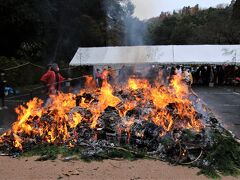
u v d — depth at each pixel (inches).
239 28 1882.4
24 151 284.2
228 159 265.0
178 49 1080.8
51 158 268.1
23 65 977.5
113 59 1051.9
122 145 293.4
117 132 312.2
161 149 281.3
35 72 1072.8
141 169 247.3
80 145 293.0
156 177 232.7
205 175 239.0
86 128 319.9
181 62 1032.8
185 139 287.1
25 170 243.1
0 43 1224.2
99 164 256.5
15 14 1139.3
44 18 1295.5
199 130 315.9
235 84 1043.9
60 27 1520.7
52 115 354.0
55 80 501.7
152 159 269.6
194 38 2055.9
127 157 270.8
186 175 237.9
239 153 279.1
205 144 279.7
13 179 226.7
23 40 1269.7
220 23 1985.7
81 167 249.6
